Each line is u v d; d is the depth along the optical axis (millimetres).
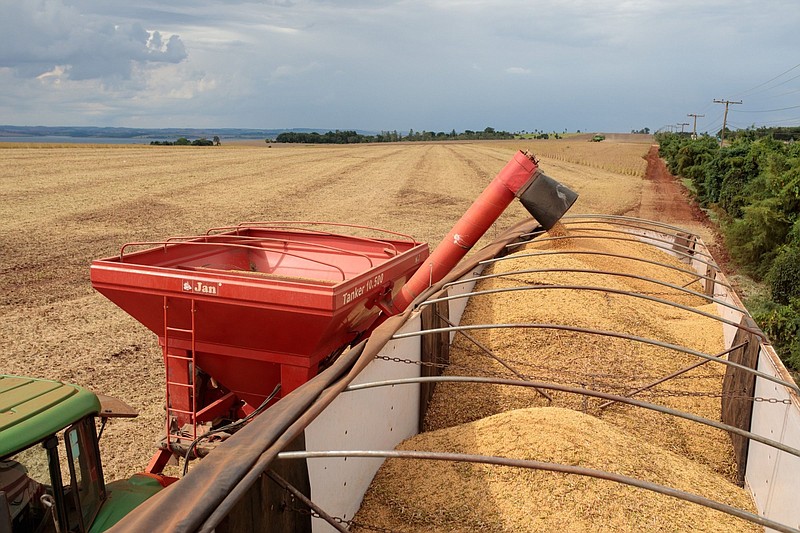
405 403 6254
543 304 8797
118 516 4352
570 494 4688
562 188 7734
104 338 10555
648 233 15906
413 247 8633
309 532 4125
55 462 3752
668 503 4855
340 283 5863
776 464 5254
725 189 26891
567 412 5809
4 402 3773
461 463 5199
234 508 3176
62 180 31500
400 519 4812
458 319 8758
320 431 4273
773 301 14242
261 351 6258
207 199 27453
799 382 9516
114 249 16875
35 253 16203
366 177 41281
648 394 7461
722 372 8328
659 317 9992
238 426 6262
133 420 7762
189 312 6156
